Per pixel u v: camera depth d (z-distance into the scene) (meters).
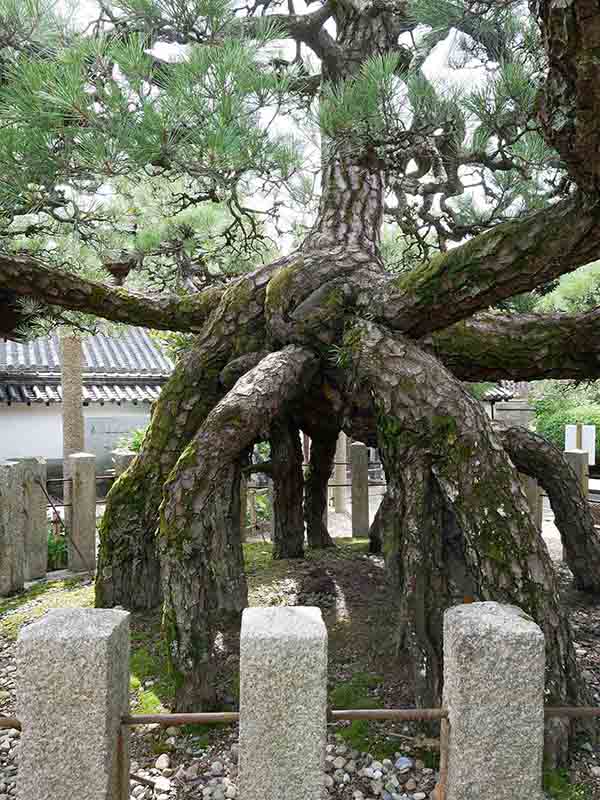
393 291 3.40
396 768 2.84
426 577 3.08
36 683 2.00
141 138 2.94
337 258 3.88
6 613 4.78
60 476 12.33
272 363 3.58
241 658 2.02
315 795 2.05
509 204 4.04
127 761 2.14
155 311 4.71
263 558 5.98
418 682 3.00
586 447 9.27
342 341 3.67
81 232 4.93
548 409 15.51
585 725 2.97
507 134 3.25
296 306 3.79
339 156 3.55
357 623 4.25
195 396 4.23
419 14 3.34
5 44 3.36
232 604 4.04
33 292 4.46
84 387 12.72
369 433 4.10
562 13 1.75
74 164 3.31
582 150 2.07
